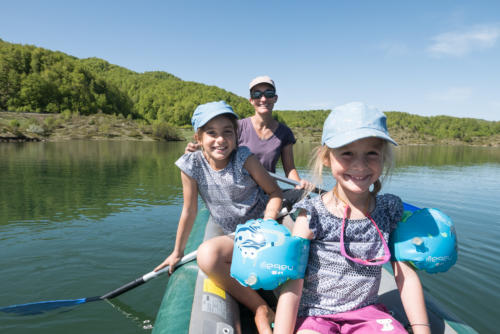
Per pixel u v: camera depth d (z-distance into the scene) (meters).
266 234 1.23
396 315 1.59
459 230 4.60
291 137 3.04
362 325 1.20
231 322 1.49
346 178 1.22
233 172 1.84
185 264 2.02
